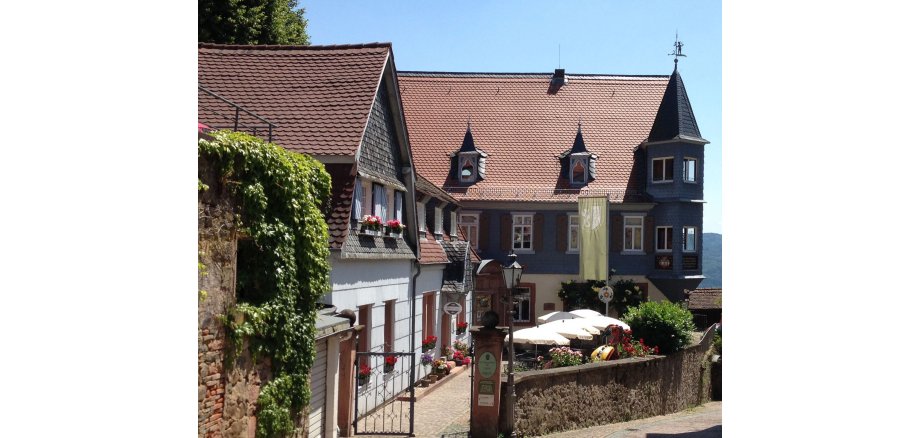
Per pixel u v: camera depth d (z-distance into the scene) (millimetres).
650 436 17016
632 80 48531
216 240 9117
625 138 45125
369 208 19547
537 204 42312
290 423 11359
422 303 24875
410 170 23016
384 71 20844
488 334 15977
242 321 9664
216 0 29047
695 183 41812
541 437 16953
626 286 41094
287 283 10875
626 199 41875
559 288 42094
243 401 9891
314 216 11711
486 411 15875
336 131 18469
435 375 25156
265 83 19859
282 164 10617
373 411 19500
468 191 42938
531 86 48469
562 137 45594
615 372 20047
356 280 18188
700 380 26281
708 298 39781
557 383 17750
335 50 20859
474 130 46281
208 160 8867
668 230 41469
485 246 42438
